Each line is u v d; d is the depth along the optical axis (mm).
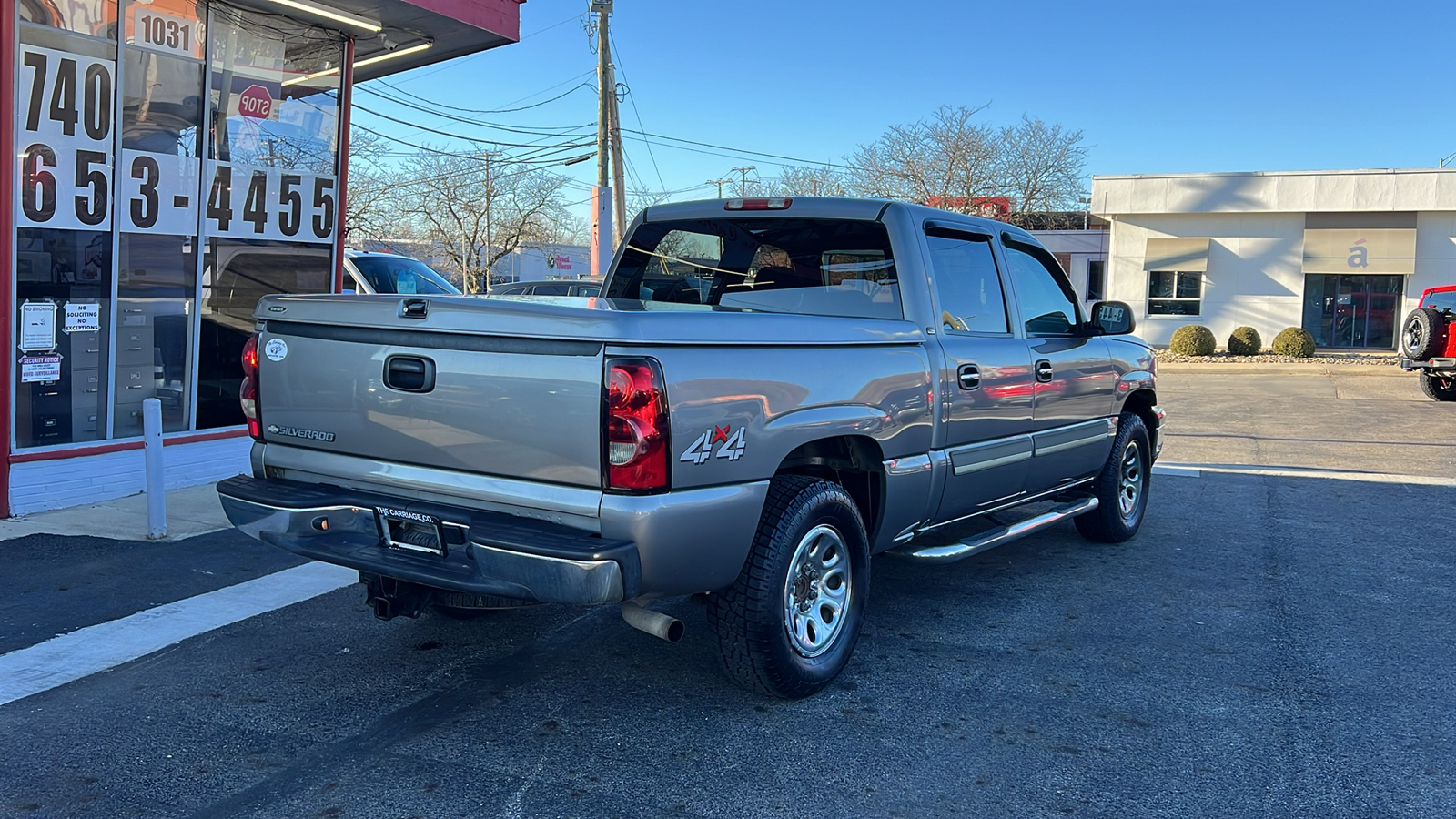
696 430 3479
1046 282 6137
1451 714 4039
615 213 28562
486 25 9242
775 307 5117
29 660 4484
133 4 7699
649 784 3404
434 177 41969
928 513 4859
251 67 8602
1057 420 5848
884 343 4406
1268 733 3857
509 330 3480
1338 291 31375
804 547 4000
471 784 3395
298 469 4105
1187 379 22906
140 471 7840
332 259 9492
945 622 5188
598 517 3369
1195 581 5988
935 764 3564
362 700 4102
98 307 7652
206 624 4980
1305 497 8586
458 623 5066
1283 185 29672
